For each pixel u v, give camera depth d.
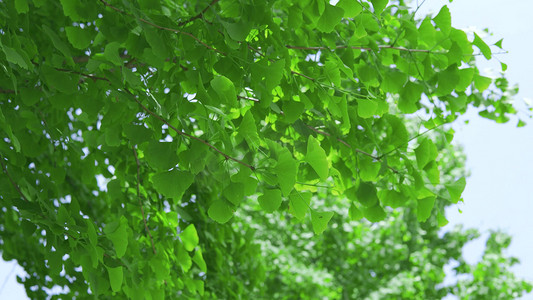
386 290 7.70
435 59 1.98
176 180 1.44
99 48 2.47
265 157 1.43
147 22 1.56
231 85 1.51
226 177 1.47
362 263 8.43
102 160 2.53
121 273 1.70
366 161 1.99
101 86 1.71
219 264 3.01
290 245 8.09
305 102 1.77
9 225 2.72
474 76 2.12
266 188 1.47
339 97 1.74
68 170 3.04
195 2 2.54
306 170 1.94
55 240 1.64
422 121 2.19
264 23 1.66
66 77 1.65
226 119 1.43
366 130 1.94
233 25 1.56
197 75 1.62
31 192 1.69
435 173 1.95
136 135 1.47
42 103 2.31
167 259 2.28
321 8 1.61
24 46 1.76
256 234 7.69
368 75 2.00
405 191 2.00
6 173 1.95
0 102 2.10
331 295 7.34
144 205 2.54
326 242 8.27
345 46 2.00
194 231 2.28
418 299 7.70
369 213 2.00
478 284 7.99
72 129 3.09
